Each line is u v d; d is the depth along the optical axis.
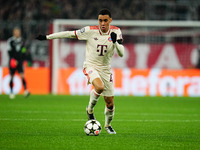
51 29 79.81
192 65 84.88
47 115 41.75
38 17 104.12
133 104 58.34
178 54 85.00
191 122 37.84
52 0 107.25
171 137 28.00
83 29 29.55
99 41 29.25
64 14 106.69
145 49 85.00
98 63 29.48
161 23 81.69
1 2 105.31
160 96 75.94
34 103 56.47
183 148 23.64
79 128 32.19
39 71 78.44
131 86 77.62
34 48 86.62
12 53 63.66
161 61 85.00
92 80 28.52
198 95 77.75
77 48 83.81
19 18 103.50
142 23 81.56
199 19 111.12
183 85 77.88
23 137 26.75
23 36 87.94
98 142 25.22
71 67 83.69
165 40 85.12
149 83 77.69
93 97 28.58
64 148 23.08
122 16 107.81
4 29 88.12
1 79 76.44
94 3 109.06
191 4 111.31
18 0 104.81
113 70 77.88
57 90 78.00
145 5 110.44
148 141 26.00
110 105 29.31
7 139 25.81
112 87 29.36
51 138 26.52
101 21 28.61
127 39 85.06
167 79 77.81
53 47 77.69
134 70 77.94
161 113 46.41
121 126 34.28
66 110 47.59
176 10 111.19
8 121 35.97
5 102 57.19
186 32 84.94
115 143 24.98
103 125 35.09
